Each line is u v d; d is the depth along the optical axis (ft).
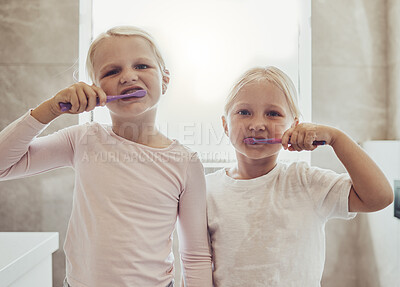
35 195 4.19
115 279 2.11
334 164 4.14
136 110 2.13
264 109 2.35
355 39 4.16
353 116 4.17
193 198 2.40
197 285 2.37
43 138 2.33
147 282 2.17
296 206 2.32
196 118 4.21
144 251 2.17
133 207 2.19
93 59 2.25
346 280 4.17
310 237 2.28
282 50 4.31
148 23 4.30
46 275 3.24
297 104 2.55
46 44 4.14
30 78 4.15
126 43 2.18
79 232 2.23
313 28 4.15
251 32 4.30
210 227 2.48
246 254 2.30
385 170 3.58
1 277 2.44
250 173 2.50
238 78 2.54
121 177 2.22
